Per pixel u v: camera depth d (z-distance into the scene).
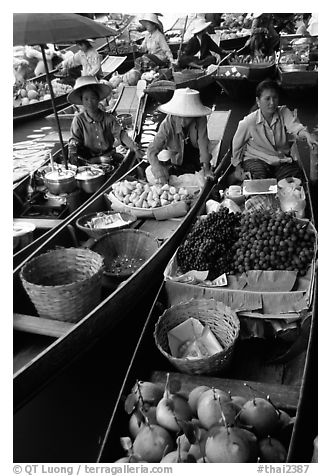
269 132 3.82
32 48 7.83
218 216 2.74
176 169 3.97
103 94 4.23
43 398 2.05
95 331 2.26
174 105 3.67
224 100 7.36
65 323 2.33
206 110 3.68
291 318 2.40
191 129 3.84
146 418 1.68
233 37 9.82
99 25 3.44
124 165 4.17
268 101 3.64
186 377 2.08
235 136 3.85
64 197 3.68
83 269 2.67
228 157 4.27
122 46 9.36
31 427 2.01
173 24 10.55
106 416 2.26
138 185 3.54
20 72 7.18
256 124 3.79
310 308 2.37
